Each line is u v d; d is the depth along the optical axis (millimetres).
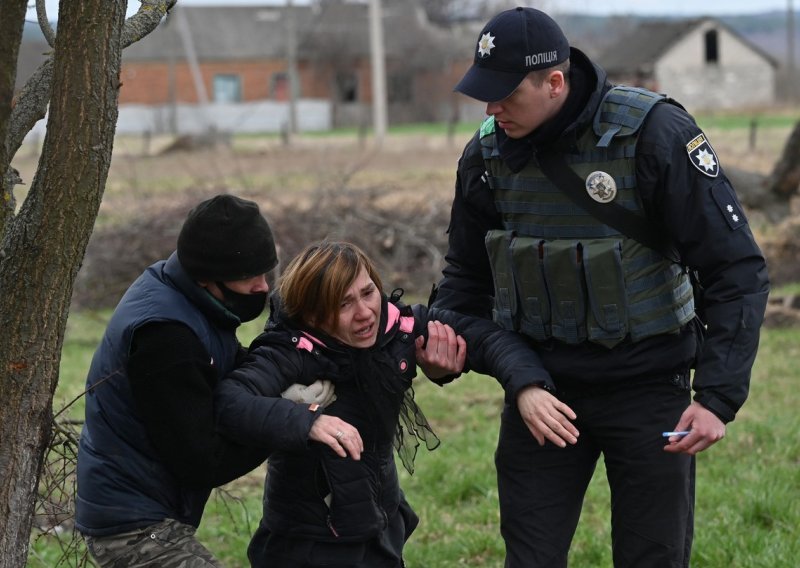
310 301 6789
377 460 7102
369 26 128500
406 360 7148
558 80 6914
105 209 33344
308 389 6820
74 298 26359
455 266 8086
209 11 132625
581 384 7340
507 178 7355
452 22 140125
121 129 116062
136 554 6418
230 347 6727
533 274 7262
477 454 13859
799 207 31578
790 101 134500
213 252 6371
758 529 11008
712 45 139375
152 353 6258
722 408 6758
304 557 7066
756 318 6812
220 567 6414
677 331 7238
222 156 62969
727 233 6855
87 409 6625
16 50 5957
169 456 6320
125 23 6777
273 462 7102
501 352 7328
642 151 6910
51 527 8234
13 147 6660
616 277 7051
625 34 148875
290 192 35750
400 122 124750
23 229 6035
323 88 129375
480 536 11117
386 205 30078
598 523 11617
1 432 6113
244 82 129250
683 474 7301
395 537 7336
